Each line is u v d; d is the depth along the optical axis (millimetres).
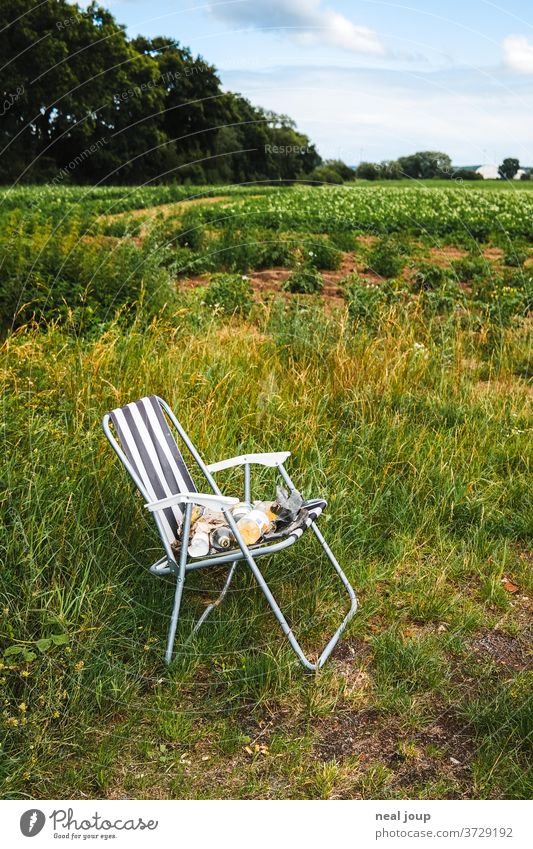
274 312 7012
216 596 3359
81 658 2770
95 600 2961
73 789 2371
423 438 4676
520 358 6551
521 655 3041
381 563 3623
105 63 27922
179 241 11445
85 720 2582
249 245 10891
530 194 24594
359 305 7082
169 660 2852
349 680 2873
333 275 10336
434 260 11227
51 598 2836
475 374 5898
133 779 2400
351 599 3230
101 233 9203
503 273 9625
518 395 5469
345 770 2455
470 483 4203
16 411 3908
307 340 6070
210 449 4168
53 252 6918
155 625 3074
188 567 2879
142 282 6637
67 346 5168
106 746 2498
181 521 3244
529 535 3953
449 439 4691
